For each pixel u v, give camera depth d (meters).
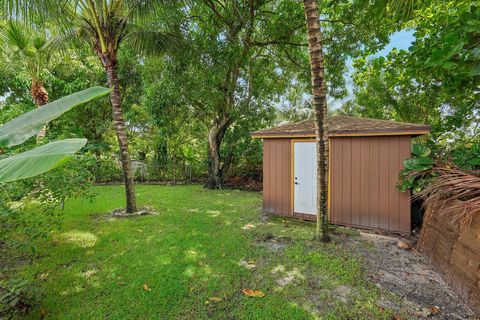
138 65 10.28
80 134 8.97
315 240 4.05
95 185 9.86
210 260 3.35
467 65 3.19
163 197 7.60
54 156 1.29
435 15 4.95
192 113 9.56
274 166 5.77
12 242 2.80
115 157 11.73
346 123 5.40
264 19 7.79
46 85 9.59
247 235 4.33
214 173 9.41
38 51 6.56
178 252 3.61
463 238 2.61
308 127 5.50
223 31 7.31
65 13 4.55
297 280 2.85
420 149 4.19
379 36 7.20
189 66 7.51
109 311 2.32
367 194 4.66
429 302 2.44
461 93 4.30
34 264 3.25
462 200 2.90
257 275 2.97
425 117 8.07
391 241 4.04
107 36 5.20
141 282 2.81
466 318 2.21
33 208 3.75
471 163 3.72
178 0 5.58
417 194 3.94
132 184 5.74
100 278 2.91
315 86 3.59
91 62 10.30
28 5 4.05
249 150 9.59
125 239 4.11
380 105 8.87
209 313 2.30
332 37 8.05
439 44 3.36
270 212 5.80
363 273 3.00
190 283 2.79
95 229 4.61
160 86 8.27
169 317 2.25
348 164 4.86
